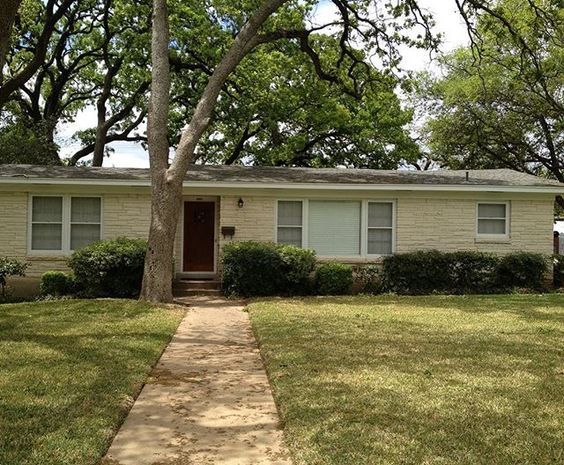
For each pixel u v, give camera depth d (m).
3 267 14.30
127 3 23.20
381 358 7.32
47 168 16.84
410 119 28.83
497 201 16.39
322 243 16.19
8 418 4.91
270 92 25.08
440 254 15.51
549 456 4.20
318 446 4.39
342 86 18.64
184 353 8.01
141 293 13.19
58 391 5.73
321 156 30.36
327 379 6.29
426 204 16.27
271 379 6.43
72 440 4.45
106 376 6.36
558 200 27.64
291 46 20.06
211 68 24.11
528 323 10.12
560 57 21.61
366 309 11.91
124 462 4.25
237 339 9.09
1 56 7.23
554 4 15.97
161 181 13.06
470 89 24.72
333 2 16.80
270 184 15.62
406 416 5.07
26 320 10.16
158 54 13.27
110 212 15.70
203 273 16.86
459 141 27.22
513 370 6.75
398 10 16.95
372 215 16.30
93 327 9.49
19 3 7.09
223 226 15.92
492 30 17.36
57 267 15.54
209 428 5.01
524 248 16.42
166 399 5.85
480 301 13.23
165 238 13.02
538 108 24.81
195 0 22.98
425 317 10.79
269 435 4.85
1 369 6.59
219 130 29.34
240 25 22.66
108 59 27.16
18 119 27.73
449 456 4.19
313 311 11.57
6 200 15.42
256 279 14.58
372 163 30.20
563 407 5.34
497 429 4.76
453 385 6.08
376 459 4.13
